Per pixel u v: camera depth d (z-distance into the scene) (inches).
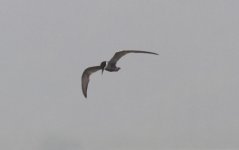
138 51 1337.4
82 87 1350.9
